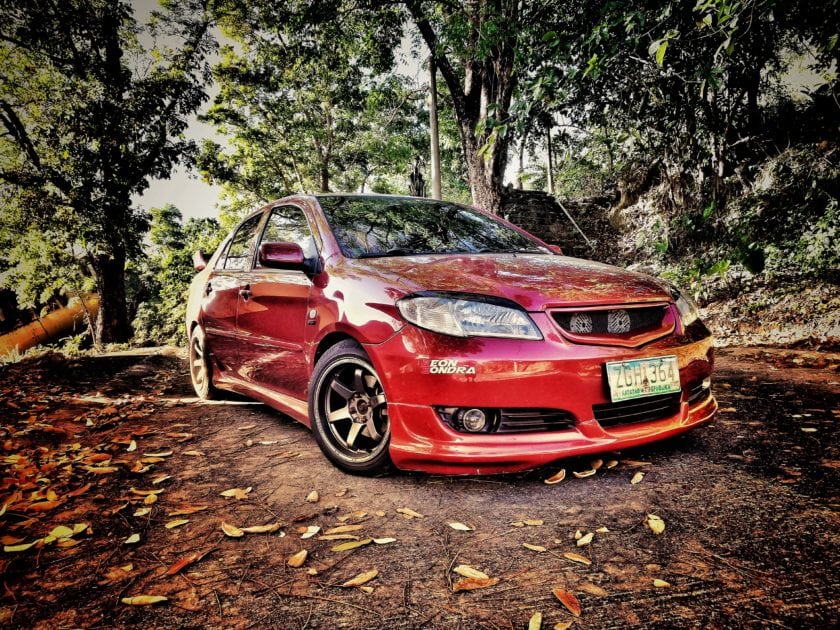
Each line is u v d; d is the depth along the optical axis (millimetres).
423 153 22844
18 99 14492
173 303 26141
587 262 2656
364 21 12359
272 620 1312
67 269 16453
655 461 2250
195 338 4211
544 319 1970
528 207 14891
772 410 2980
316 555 1628
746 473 2082
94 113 13797
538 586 1398
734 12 3018
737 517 1724
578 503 1893
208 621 1320
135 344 17641
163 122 15109
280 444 2811
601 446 1959
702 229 6109
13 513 2049
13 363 5770
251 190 22781
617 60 4172
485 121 3906
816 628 1181
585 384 1938
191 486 2270
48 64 14859
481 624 1254
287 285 2807
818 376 3848
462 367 1912
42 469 2551
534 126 7941
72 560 1664
